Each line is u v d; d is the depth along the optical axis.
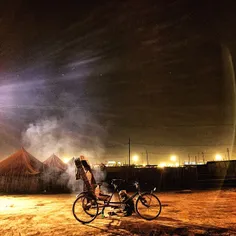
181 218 7.34
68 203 12.13
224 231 5.83
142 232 5.83
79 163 7.63
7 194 18.28
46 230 6.18
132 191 15.98
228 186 20.97
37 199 14.48
